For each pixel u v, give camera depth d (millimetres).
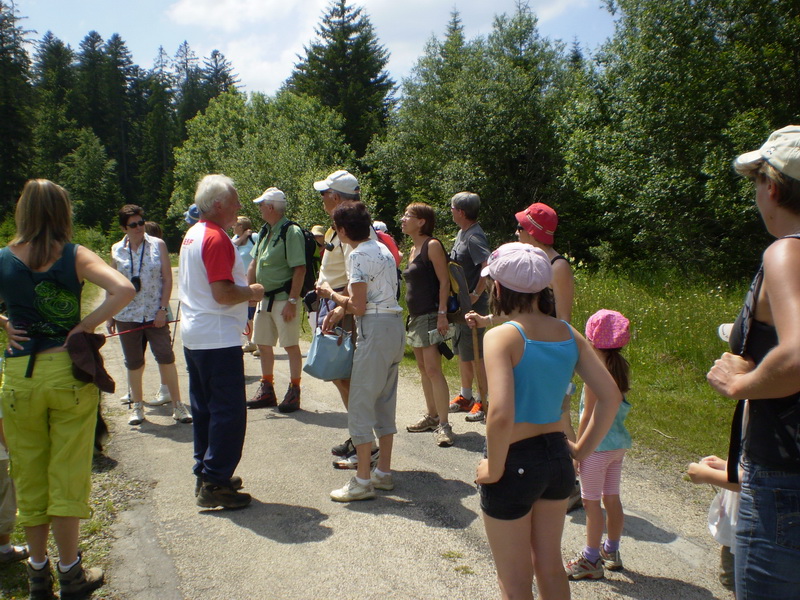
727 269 14875
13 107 52000
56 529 2910
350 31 50688
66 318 2916
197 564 3291
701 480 2264
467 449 5004
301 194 28547
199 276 3820
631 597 3016
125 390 6777
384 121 49656
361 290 3945
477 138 26203
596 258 21641
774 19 14984
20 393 2844
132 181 78750
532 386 2350
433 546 3467
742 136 13820
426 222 5160
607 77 18594
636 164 16266
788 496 1755
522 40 28891
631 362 7207
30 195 2875
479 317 4121
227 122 49688
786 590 1761
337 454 4848
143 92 81812
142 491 4191
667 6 15742
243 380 3943
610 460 3137
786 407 1757
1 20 53062
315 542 3512
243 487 4273
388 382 4203
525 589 2377
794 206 1818
